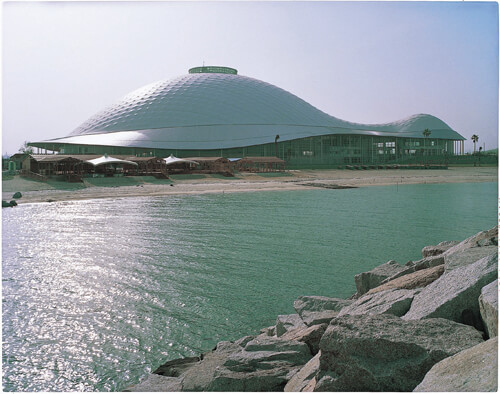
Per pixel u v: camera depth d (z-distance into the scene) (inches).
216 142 4407.0
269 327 405.1
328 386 195.2
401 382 189.0
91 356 360.8
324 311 357.4
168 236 937.5
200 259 714.8
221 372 257.4
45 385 308.8
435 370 180.1
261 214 1333.7
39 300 499.2
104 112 5137.8
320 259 716.0
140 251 778.8
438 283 279.3
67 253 758.5
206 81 5255.9
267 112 4940.9
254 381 241.6
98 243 856.3
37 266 660.7
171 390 264.7
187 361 338.6
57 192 2080.5
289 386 228.4
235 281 582.9
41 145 4569.4
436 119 6323.8
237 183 2751.0
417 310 254.4
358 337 202.7
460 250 364.8
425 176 3503.9
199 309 474.9
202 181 2847.0
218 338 399.2
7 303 487.8
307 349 277.4
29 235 948.0
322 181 3011.8
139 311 466.6
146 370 336.5
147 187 2391.7
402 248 807.7
